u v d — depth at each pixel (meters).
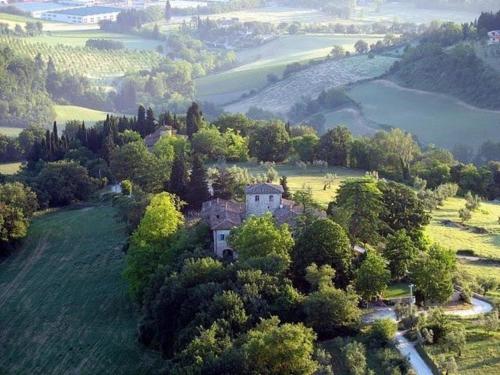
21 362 109.06
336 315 90.75
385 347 87.06
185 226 132.50
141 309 117.25
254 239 109.19
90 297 128.38
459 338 85.94
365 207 121.25
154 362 101.00
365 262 100.44
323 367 81.62
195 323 92.31
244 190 140.62
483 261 125.44
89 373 102.69
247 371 79.75
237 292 95.00
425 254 108.94
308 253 105.75
